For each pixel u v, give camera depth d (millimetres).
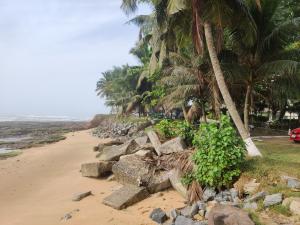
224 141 8664
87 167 13852
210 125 9656
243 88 18469
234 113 11414
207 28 12055
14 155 24359
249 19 12289
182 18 13508
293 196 6898
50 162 20000
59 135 45781
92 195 10992
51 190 12609
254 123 30484
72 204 10234
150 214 8352
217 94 16609
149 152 12469
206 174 8656
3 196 12219
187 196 9055
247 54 14219
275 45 13766
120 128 39875
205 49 14750
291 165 8719
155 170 10836
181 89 18844
